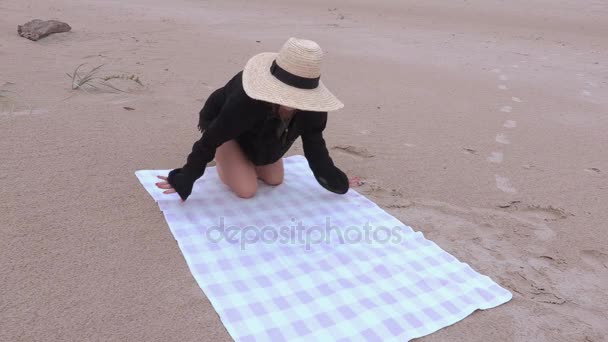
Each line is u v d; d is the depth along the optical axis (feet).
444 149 15.07
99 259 8.82
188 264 8.98
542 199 12.62
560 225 11.58
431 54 27.81
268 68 9.61
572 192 13.11
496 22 39.91
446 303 8.71
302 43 9.17
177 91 17.42
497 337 8.14
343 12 39.32
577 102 20.93
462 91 21.16
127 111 15.19
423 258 9.86
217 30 28.35
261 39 26.94
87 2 32.68
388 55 26.55
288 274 9.06
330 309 8.27
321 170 11.07
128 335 7.35
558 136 16.96
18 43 21.02
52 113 14.30
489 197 12.55
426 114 17.92
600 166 14.84
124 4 33.68
